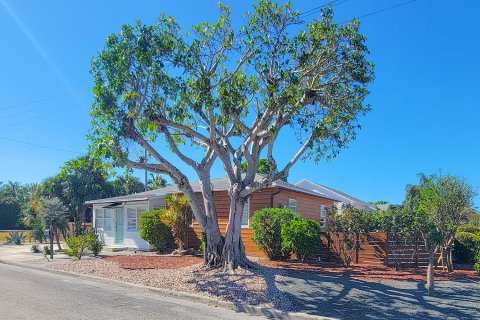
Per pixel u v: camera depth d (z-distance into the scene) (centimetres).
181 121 1417
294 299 1070
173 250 2248
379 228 1659
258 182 1409
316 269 1519
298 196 2364
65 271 1627
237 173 1486
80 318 864
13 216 5603
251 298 1071
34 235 3147
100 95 1276
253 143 1430
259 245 1794
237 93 1230
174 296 1166
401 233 1545
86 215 4288
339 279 1312
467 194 1396
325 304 1022
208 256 1469
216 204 2205
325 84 1330
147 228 2214
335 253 1684
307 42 1250
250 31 1277
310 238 1645
